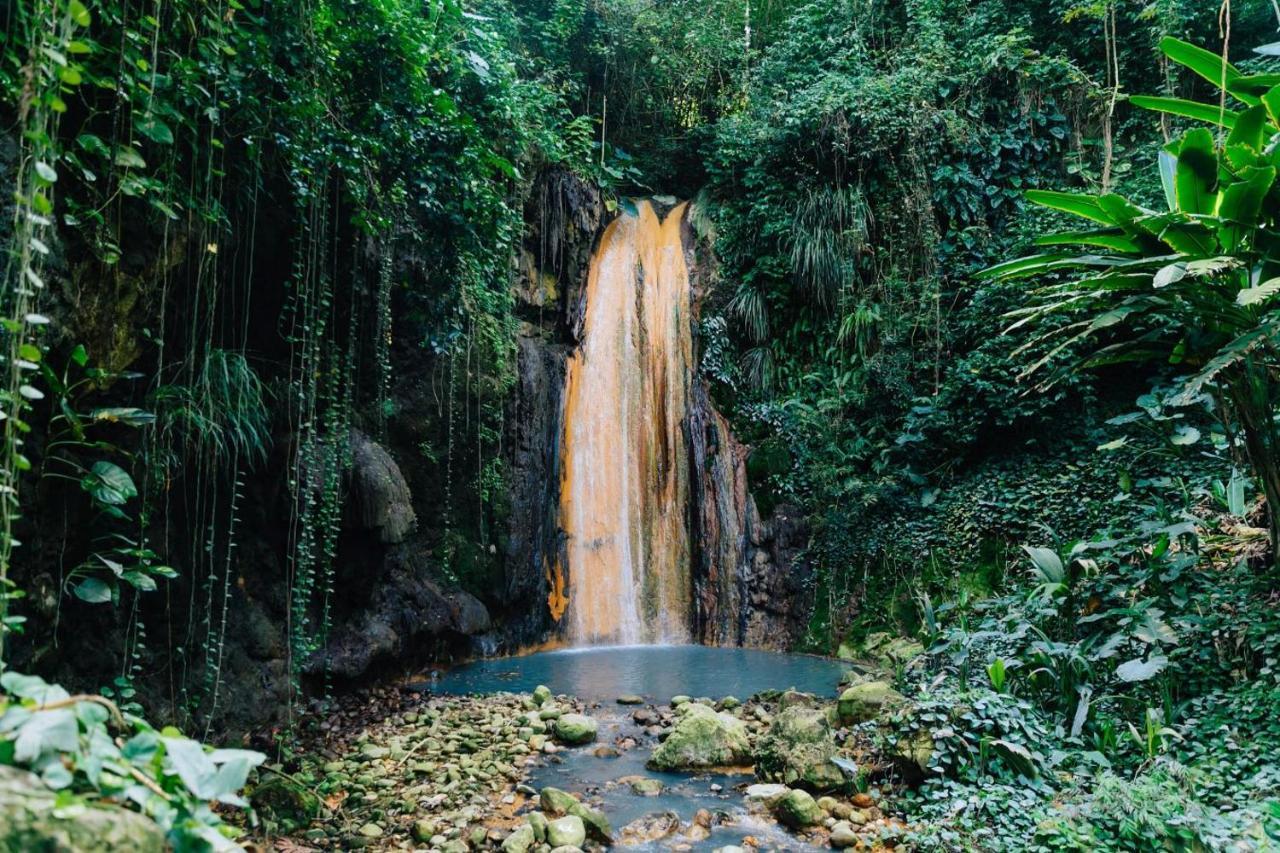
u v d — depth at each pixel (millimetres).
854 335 8719
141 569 3014
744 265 9398
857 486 7914
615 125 10773
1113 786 3172
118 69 2688
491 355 7629
